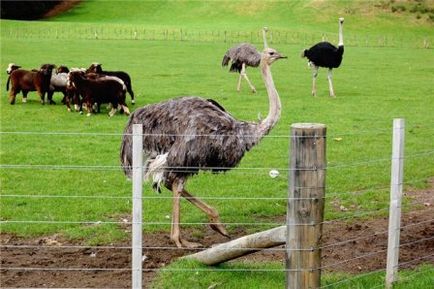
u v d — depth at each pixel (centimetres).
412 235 1071
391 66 4144
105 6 9944
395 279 822
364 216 1176
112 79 2205
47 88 2456
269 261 933
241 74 2891
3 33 6569
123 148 1007
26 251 990
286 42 6194
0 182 1373
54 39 5966
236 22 8756
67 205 1210
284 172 1486
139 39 6188
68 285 857
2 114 2252
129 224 1089
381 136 1905
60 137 1852
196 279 839
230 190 1324
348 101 2623
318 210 711
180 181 973
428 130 2005
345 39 6825
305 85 3172
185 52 4916
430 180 1434
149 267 923
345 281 830
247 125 984
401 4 8875
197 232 1077
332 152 1688
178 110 975
